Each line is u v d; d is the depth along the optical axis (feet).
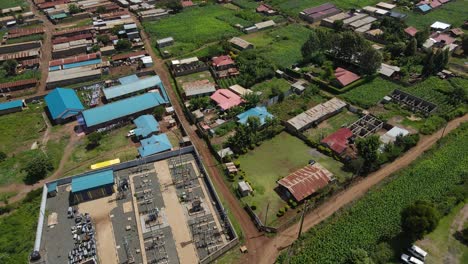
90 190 286.05
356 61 470.39
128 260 243.40
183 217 273.54
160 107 385.91
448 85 428.15
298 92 419.95
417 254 239.50
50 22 627.05
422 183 295.28
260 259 245.86
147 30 581.94
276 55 500.33
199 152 339.16
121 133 364.99
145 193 293.02
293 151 338.13
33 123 382.22
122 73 469.98
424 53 491.72
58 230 264.93
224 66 468.75
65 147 347.56
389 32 535.60
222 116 379.96
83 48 526.16
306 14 613.93
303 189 287.28
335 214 274.36
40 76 467.93
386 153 321.11
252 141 340.80
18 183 309.22
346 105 393.50
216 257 246.47
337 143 333.62
